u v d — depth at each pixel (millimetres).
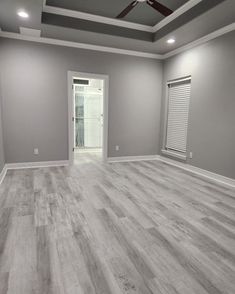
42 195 3008
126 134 5281
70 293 1401
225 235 2117
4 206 2639
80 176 3955
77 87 6414
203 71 4055
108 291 1423
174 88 5035
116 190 3283
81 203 2785
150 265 1678
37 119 4398
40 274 1561
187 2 3270
